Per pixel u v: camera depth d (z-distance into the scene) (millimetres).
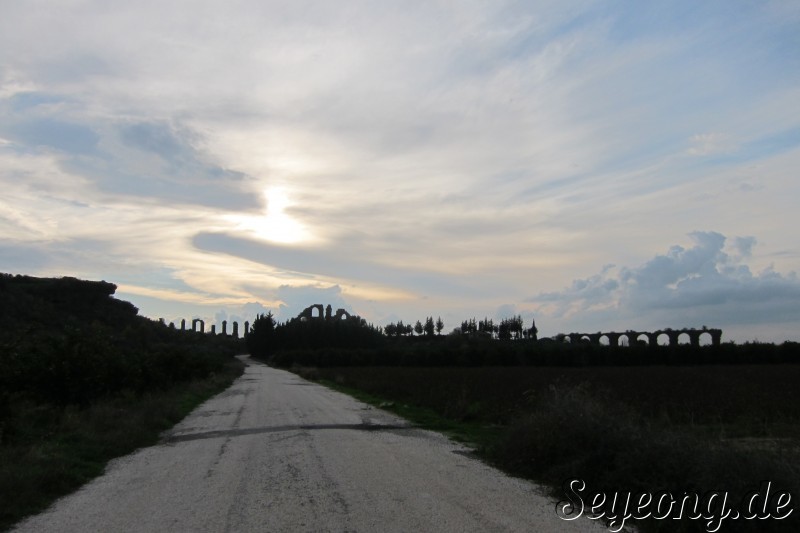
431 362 79312
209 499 8586
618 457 8836
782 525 6672
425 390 30500
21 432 13859
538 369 57281
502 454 11461
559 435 10148
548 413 11180
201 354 47531
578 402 11156
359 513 7633
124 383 23656
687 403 21203
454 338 113375
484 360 75688
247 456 12422
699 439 9297
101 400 20719
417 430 16844
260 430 16938
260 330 144000
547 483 9414
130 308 65938
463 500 8305
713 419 18125
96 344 22125
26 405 18078
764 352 69375
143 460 12336
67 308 53000
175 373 35312
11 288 48812
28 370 18547
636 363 72000
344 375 52906
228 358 105750
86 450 12656
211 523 7324
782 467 7457
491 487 9156
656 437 9227
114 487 9656
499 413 19297
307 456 12219
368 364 88125
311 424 18281
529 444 10609
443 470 10586
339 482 9562
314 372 59688
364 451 12836
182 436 16219
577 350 73188
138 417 17531
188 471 10922
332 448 13312
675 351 71125
